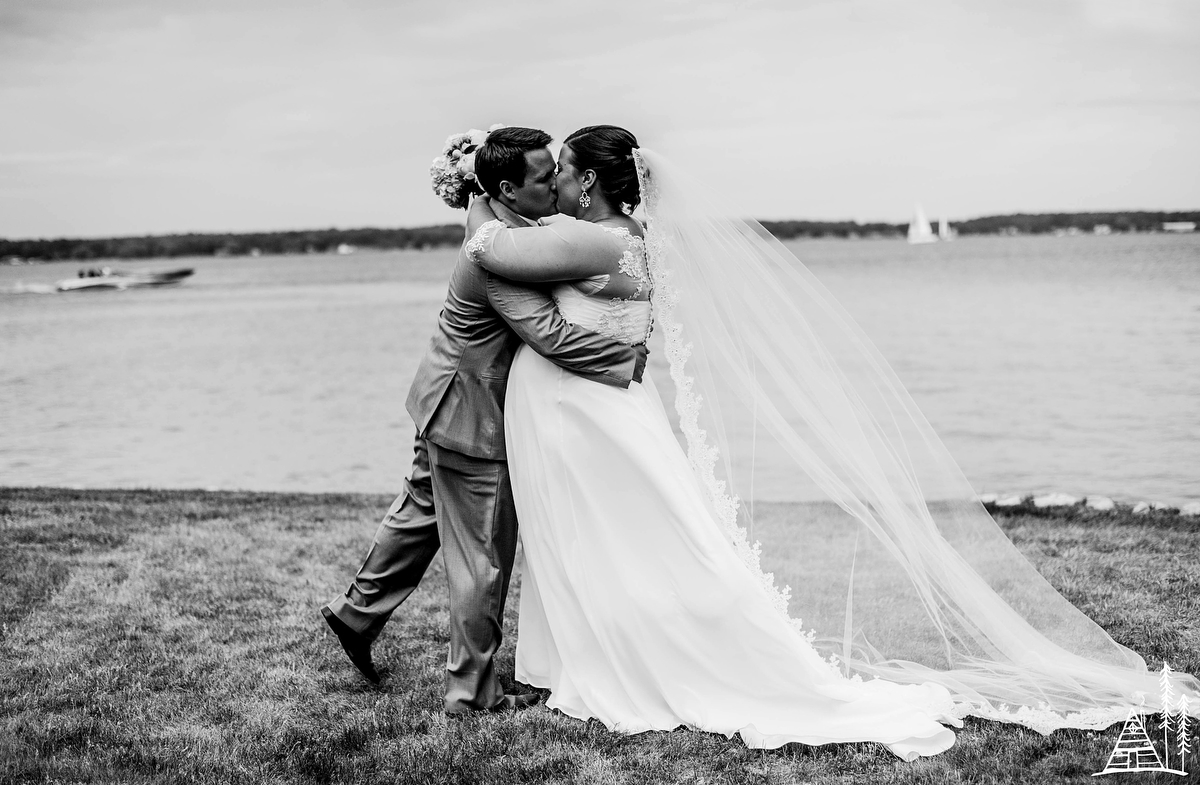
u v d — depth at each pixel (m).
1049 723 3.12
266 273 112.12
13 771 2.98
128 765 3.06
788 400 3.62
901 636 3.53
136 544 5.91
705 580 3.19
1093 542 5.46
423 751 3.14
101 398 21.94
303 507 7.29
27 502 7.39
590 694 3.34
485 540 3.43
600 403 3.28
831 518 4.75
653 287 3.44
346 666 3.94
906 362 23.52
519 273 3.17
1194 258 63.72
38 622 4.47
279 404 20.73
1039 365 22.06
